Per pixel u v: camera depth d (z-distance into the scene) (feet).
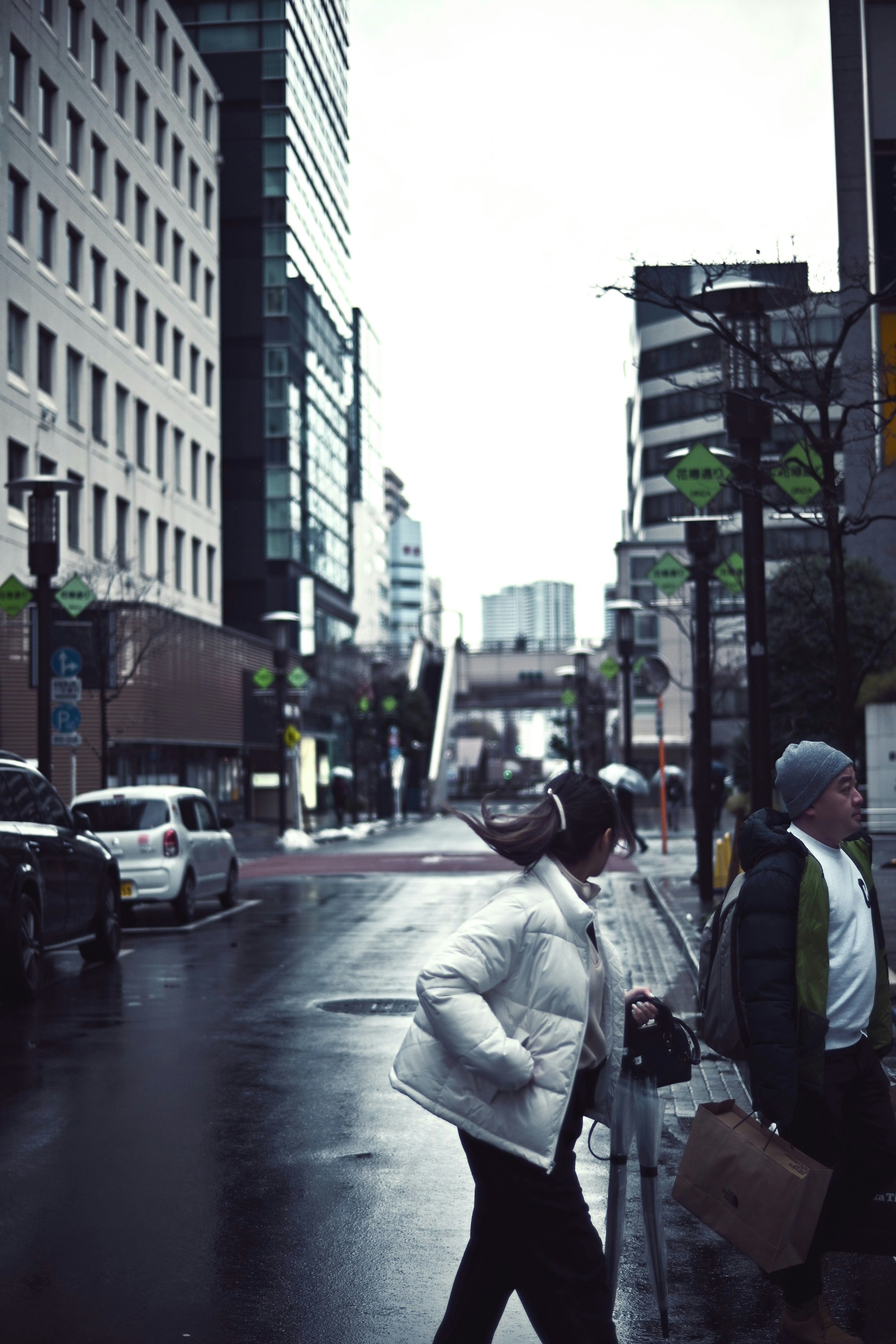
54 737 71.20
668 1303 16.01
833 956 13.83
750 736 41.75
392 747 213.87
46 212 123.65
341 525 252.01
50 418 120.78
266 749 196.54
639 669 173.17
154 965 48.26
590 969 12.09
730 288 41.50
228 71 205.16
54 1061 30.78
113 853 60.95
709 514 66.18
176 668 142.00
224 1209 19.67
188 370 166.40
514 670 342.44
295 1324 15.30
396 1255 17.70
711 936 14.30
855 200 56.03
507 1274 12.28
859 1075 13.99
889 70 55.83
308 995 40.55
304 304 217.77
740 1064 29.73
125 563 115.44
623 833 12.32
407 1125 24.72
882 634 90.94
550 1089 11.49
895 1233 14.23
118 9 142.31
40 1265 17.30
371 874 94.99
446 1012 11.27
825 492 36.68
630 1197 20.58
